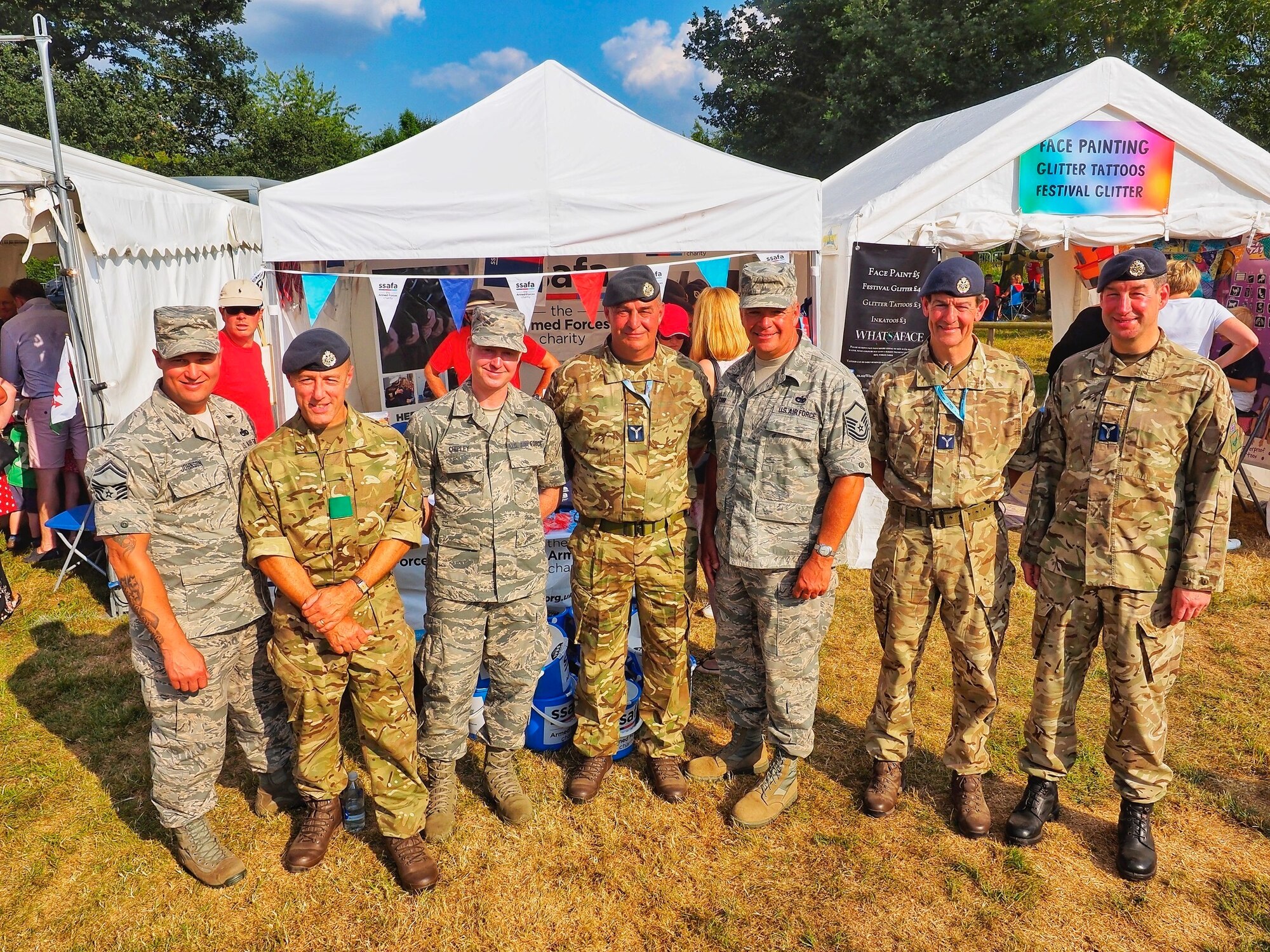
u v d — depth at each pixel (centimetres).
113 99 2438
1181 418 262
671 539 307
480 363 277
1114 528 272
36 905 280
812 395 285
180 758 271
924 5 1809
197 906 277
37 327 571
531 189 412
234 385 455
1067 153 563
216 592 266
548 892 282
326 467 259
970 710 306
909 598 299
